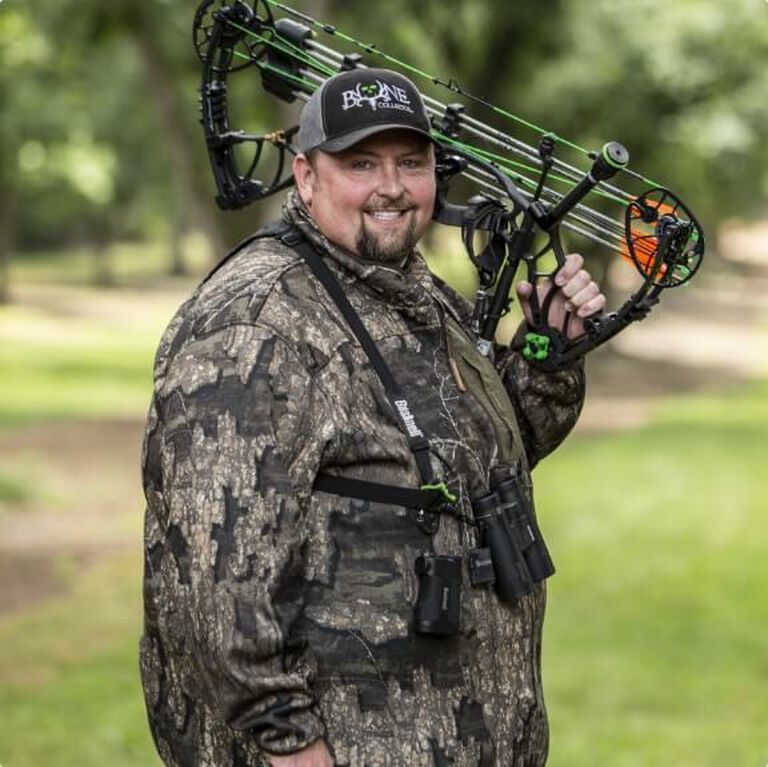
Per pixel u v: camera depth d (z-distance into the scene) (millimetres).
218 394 2955
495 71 24750
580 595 10469
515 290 3572
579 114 26016
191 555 2922
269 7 3484
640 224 3385
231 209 3551
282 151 3520
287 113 16688
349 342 3102
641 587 10703
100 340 38031
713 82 26453
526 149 3383
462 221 3441
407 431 3098
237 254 3219
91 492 15344
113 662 8562
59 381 28016
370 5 20344
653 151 27312
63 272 65188
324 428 3008
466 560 3150
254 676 2885
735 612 9914
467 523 3168
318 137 3102
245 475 2914
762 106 26781
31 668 8406
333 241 3156
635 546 12375
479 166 3395
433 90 21922
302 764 2910
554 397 3590
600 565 11562
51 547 12328
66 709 7523
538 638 3383
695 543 12539
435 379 3205
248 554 2893
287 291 3082
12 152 40344
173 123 21047
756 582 10883
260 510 2906
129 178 46625
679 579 11008
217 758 3148
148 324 43406
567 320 3508
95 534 13008
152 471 3117
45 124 37156
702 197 30375
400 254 3166
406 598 3035
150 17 20219
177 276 65188
